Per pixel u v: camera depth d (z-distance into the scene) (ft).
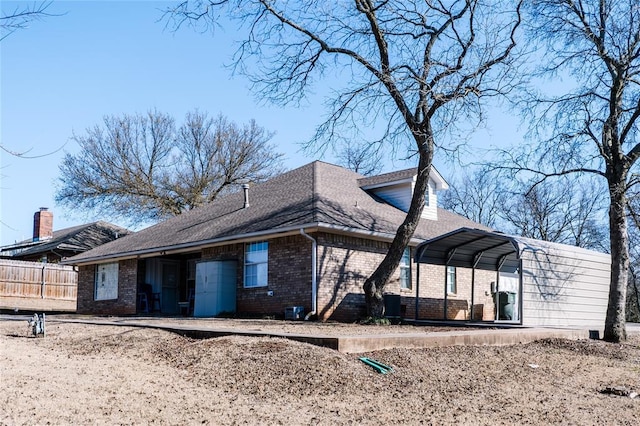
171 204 138.41
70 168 131.95
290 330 44.06
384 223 69.26
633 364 42.93
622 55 55.16
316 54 59.93
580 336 52.80
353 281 64.59
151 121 136.26
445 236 62.80
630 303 128.98
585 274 64.75
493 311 84.69
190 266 85.81
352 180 84.38
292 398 27.76
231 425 23.63
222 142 140.26
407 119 56.95
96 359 35.50
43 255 137.69
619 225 56.18
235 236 66.13
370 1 57.06
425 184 57.52
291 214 64.85
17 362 32.78
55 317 70.64
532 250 57.93
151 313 82.58
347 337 35.19
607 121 55.26
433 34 57.31
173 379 30.68
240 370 31.65
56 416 22.99
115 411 24.36
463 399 29.30
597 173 57.88
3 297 113.50
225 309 67.92
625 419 28.09
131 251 81.51
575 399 31.27
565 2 55.72
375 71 56.54
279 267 64.39
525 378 34.86
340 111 58.39
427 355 36.78
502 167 60.64
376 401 27.86
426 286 74.95
